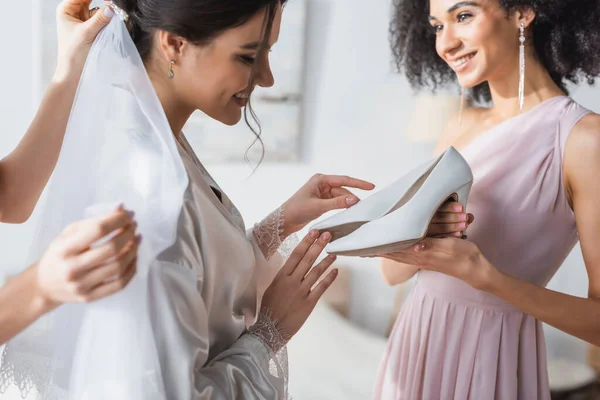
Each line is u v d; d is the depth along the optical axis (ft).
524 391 4.00
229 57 2.84
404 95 8.36
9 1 8.16
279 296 3.26
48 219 2.78
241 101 3.09
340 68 8.47
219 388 2.74
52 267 2.10
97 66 2.80
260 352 3.04
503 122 4.07
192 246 2.63
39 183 3.49
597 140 3.68
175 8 2.71
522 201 3.93
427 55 5.91
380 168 8.55
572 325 3.62
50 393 2.65
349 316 8.25
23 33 8.23
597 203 3.67
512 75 4.20
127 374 2.46
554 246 3.99
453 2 4.21
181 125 3.07
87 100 2.78
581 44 4.17
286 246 3.87
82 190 2.72
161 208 2.57
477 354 3.97
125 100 2.73
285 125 8.56
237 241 2.91
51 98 3.43
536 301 3.58
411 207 3.38
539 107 3.97
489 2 4.10
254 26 2.79
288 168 8.64
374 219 3.57
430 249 3.49
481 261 3.48
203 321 2.66
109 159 2.70
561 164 3.83
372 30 8.36
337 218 3.64
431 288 4.17
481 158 4.08
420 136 8.19
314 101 8.55
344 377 7.26
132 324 2.47
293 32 8.40
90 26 3.27
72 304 2.61
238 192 8.68
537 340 4.06
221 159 8.61
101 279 2.11
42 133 3.45
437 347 4.09
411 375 4.25
